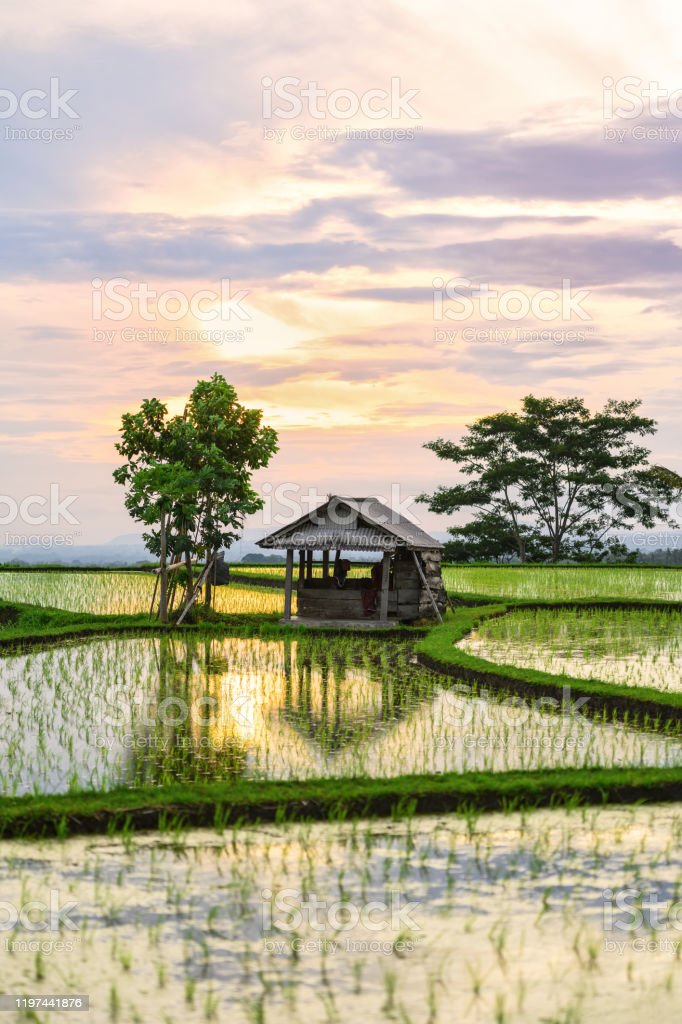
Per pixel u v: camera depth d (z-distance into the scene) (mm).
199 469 28594
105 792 9766
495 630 25219
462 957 6660
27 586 37750
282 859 8430
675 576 44000
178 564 27062
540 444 66875
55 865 8258
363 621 26062
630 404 66312
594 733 13258
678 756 11914
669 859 8477
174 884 7852
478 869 8219
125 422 28922
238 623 26906
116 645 22188
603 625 26406
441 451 69000
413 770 11242
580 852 8641
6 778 10891
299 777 10898
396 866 8273
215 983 6305
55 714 14469
